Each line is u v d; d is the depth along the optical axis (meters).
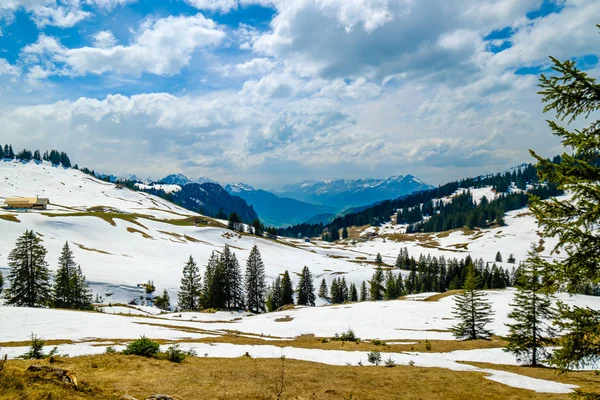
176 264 108.75
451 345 37.91
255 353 28.27
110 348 22.00
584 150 9.05
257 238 182.75
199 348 28.50
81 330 31.33
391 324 53.00
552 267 9.66
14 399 9.06
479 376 23.61
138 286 81.81
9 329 29.20
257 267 95.38
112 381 15.13
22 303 57.91
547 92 9.37
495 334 44.34
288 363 24.31
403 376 22.45
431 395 18.78
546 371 26.39
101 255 101.56
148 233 138.75
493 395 19.39
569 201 9.33
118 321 40.22
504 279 129.50
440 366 27.41
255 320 61.56
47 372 11.66
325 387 18.19
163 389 14.90
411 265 162.25
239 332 45.72
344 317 58.75
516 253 191.75
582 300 74.38
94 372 16.53
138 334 32.16
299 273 134.25
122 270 90.06
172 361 21.05
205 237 162.62
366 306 69.19
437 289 134.75
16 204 162.50
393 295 114.19
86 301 67.38
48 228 113.25
